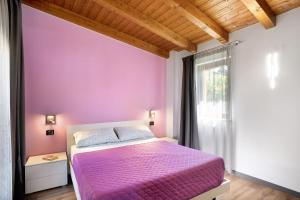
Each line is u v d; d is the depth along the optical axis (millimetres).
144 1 2850
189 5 2746
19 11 2621
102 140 3191
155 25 3299
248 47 3152
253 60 3082
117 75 3920
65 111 3357
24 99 2877
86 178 1835
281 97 2740
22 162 2656
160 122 4566
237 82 3311
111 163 2232
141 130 3691
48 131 3170
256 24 3049
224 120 3479
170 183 1853
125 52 4020
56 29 3285
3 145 2154
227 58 3420
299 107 2557
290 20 2645
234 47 3363
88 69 3582
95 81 3658
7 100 2217
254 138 3068
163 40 4086
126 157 2439
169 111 4586
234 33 3359
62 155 3090
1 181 2135
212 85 3711
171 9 3000
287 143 2680
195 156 2449
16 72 2473
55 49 3270
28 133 3037
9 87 2270
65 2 3139
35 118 3096
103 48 3750
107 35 3768
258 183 2979
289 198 2516
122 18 3404
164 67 4613
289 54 2656
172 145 3045
